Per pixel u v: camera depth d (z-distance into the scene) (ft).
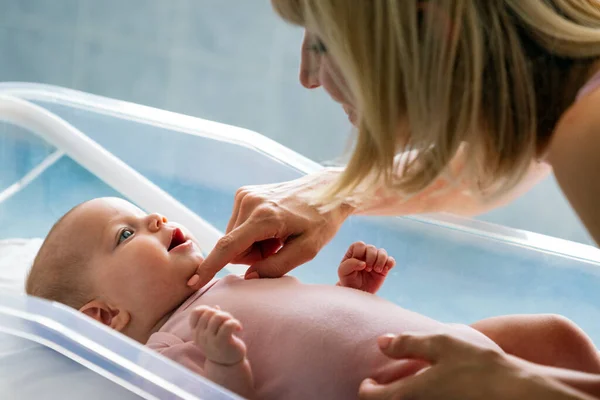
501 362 2.34
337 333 2.88
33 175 4.85
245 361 2.71
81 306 3.52
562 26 2.43
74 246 3.59
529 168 2.66
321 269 4.37
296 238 3.40
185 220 4.52
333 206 3.10
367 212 3.76
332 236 3.55
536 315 3.27
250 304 3.11
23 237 4.72
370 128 2.50
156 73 9.48
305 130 8.94
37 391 2.72
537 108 2.52
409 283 4.21
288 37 8.89
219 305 3.17
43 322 2.72
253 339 2.98
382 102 2.49
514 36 2.44
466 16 2.39
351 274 3.49
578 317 3.91
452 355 2.37
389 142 2.53
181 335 3.14
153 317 3.45
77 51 9.70
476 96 2.42
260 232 3.29
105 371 2.67
